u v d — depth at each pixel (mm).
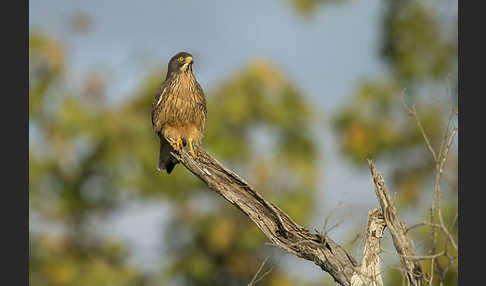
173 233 15789
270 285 14055
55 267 15719
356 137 14406
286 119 15289
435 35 14602
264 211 7305
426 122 13102
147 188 15664
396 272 11141
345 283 6344
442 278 5465
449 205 11648
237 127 15469
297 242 6781
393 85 14812
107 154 15688
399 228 5984
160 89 10297
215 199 15375
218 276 15570
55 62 15641
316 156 15609
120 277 15609
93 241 16406
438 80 14406
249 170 15211
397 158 14359
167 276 15492
